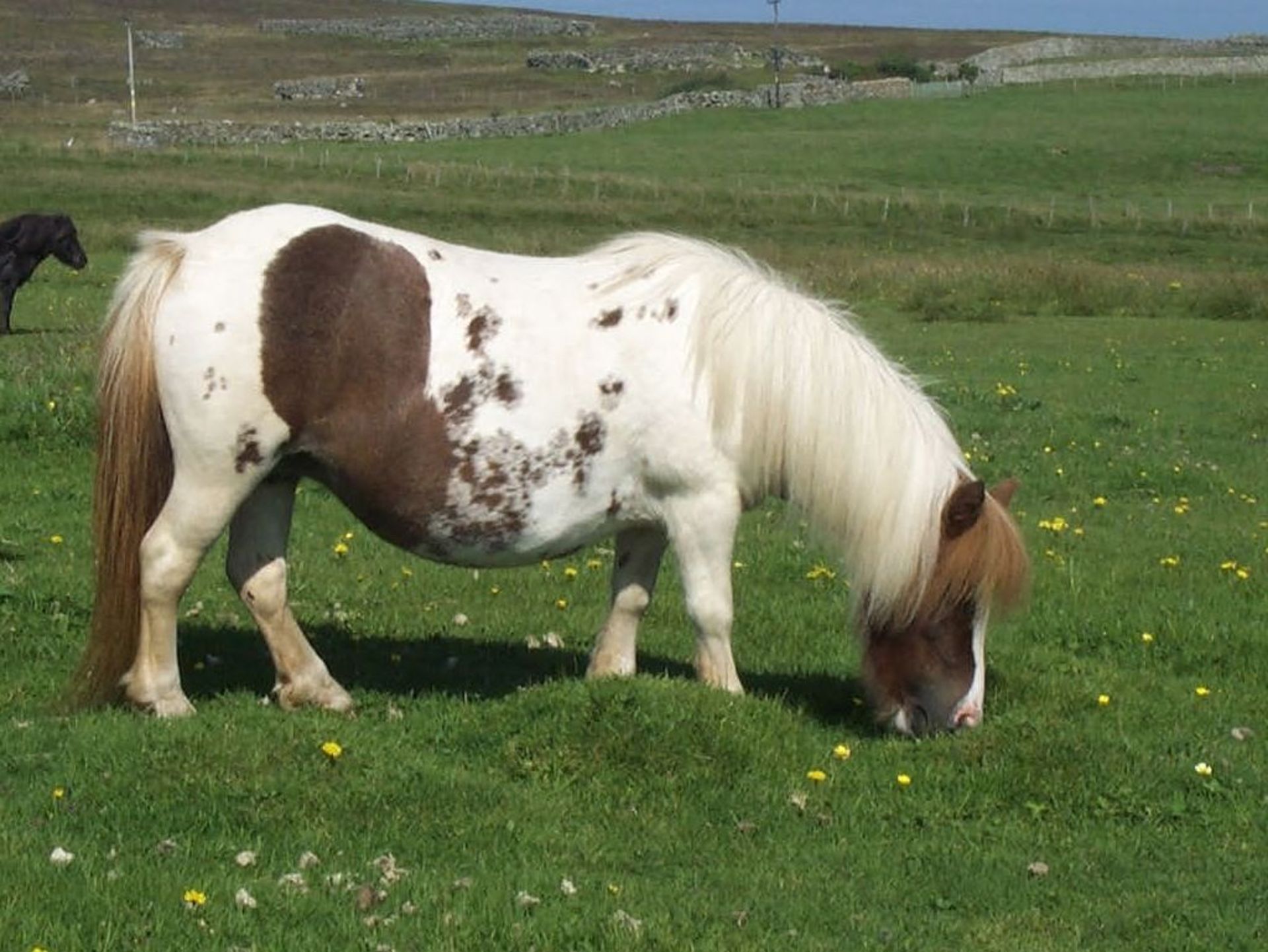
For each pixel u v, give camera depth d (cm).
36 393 1786
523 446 850
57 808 723
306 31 12700
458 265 858
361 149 6638
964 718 864
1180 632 1153
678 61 10806
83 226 3981
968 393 2305
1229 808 814
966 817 796
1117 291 3656
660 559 927
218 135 6750
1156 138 7519
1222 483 1802
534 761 800
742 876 704
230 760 758
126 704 848
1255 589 1317
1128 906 700
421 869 682
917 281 3700
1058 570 1351
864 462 857
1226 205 6000
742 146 7200
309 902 636
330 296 822
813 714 936
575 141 7281
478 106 8950
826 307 906
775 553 1366
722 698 847
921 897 699
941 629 863
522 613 1168
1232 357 2909
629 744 805
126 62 10594
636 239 902
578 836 733
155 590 833
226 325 812
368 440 836
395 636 1082
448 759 817
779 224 4962
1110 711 967
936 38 14350
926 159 6925
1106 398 2427
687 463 864
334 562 1295
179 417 818
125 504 835
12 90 8912
